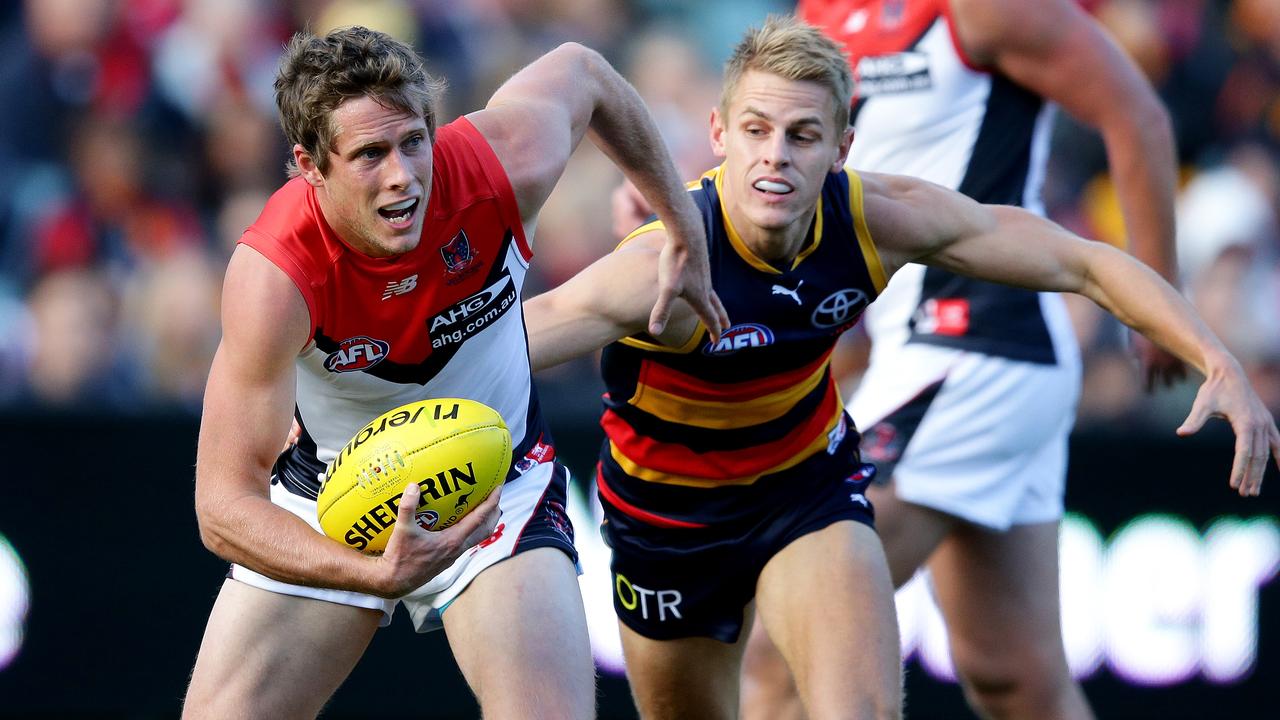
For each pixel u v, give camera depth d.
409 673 23.06
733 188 14.44
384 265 12.65
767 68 14.09
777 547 15.41
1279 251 31.56
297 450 14.38
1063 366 18.61
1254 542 22.72
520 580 13.54
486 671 13.17
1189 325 13.99
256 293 12.27
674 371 15.12
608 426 16.23
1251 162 32.62
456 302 13.19
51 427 22.39
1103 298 14.68
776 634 15.11
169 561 22.44
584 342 14.59
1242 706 22.59
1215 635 22.64
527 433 14.52
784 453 15.52
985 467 18.31
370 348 13.07
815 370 15.45
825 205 14.60
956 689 22.44
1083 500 22.78
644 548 16.30
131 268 29.17
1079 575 22.70
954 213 14.80
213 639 13.56
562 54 14.25
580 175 30.52
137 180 30.58
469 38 34.19
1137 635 22.62
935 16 18.38
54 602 22.33
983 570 18.73
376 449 12.23
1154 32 33.47
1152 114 18.30
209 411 12.23
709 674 16.95
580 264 30.06
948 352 18.41
